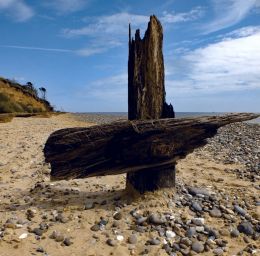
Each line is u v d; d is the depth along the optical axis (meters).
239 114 6.02
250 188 7.99
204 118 5.89
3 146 14.86
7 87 65.94
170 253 4.78
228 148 15.94
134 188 6.40
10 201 6.96
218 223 5.71
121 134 5.85
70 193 7.37
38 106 68.56
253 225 5.71
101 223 5.53
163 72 6.44
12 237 5.09
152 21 6.30
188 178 8.72
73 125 32.59
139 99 6.30
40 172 9.95
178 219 5.65
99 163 5.96
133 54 6.34
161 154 5.93
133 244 4.98
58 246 4.89
